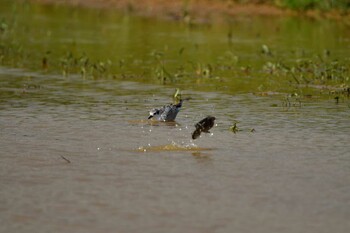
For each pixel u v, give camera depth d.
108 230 9.90
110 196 11.19
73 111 17.14
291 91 19.77
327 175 12.22
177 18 34.47
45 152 13.56
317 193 11.34
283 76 22.05
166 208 10.70
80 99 18.56
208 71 22.17
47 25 32.28
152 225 10.07
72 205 10.80
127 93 19.44
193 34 30.41
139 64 23.89
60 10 36.88
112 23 33.25
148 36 29.78
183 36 29.83
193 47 27.23
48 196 11.17
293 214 10.48
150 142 14.35
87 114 16.84
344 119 16.39
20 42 27.86
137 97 18.92
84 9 37.22
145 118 16.53
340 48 27.20
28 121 16.05
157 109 16.22
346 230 9.91
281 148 13.88
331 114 16.91
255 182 11.84
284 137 14.72
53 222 10.16
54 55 25.42
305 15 35.72
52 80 21.25
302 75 21.56
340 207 10.74
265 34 30.50
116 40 28.70
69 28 31.59
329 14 35.88
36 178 12.02
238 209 10.66
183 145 14.12
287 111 17.23
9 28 31.06
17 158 13.16
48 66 23.59
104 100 18.47
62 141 14.38
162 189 11.51
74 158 13.17
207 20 34.00
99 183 11.79
